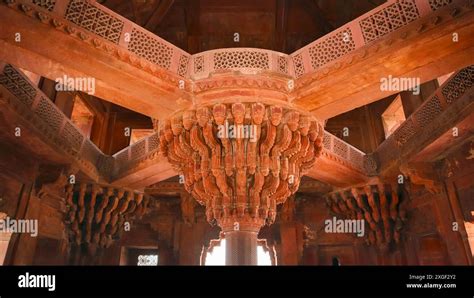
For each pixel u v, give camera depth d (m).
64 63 4.55
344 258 11.59
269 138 5.21
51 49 4.32
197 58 5.52
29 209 7.53
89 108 10.88
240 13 11.66
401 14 4.46
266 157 5.24
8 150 7.09
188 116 5.31
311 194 11.79
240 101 5.20
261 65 5.39
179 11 11.61
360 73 4.83
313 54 5.38
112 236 10.24
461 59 4.54
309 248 11.77
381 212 9.69
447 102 6.61
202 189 5.54
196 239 11.52
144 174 8.91
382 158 9.24
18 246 7.19
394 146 8.61
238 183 5.20
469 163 7.11
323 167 8.77
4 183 6.95
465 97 6.06
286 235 11.32
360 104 5.57
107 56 4.59
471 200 7.16
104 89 5.16
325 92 5.23
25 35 4.09
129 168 8.96
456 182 7.61
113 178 9.43
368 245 10.50
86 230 9.40
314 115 5.90
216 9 11.52
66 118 7.67
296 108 5.52
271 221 5.45
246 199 5.24
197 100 5.38
